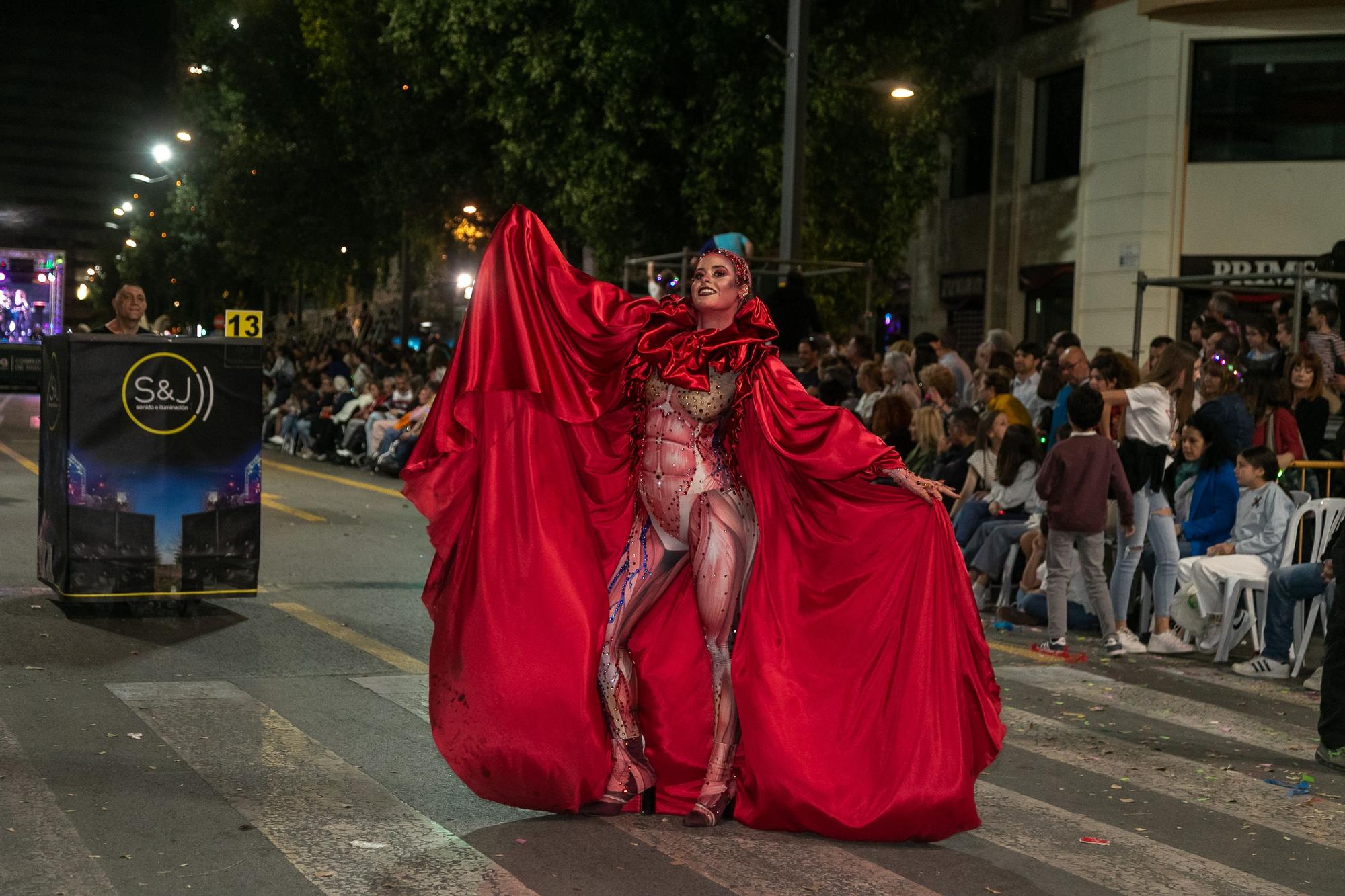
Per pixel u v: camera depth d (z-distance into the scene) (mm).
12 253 80188
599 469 5023
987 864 4488
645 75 20156
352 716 6004
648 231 21984
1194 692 7516
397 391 20016
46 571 8430
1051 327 24109
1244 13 20422
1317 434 10562
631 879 4172
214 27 36469
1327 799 5508
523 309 4906
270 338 50844
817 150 20625
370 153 28344
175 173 54688
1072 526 8273
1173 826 5047
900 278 28672
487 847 4430
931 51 21250
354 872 4125
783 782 4656
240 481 8266
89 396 7910
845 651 4785
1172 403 9367
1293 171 20516
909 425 11102
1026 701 7113
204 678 6625
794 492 4922
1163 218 21328
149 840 4328
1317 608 8133
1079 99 23359
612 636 4844
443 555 4887
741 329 4809
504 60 20703
